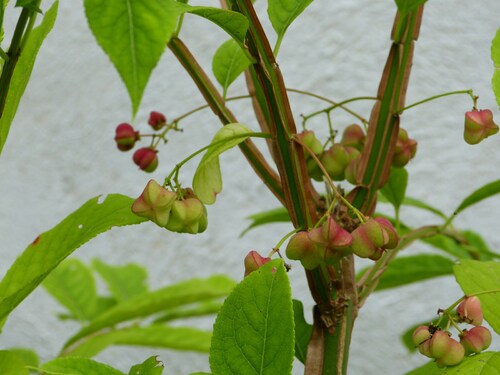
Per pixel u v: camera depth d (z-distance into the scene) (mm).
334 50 785
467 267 351
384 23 771
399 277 510
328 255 310
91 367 321
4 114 340
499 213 766
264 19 804
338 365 337
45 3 914
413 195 769
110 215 344
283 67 798
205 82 367
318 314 342
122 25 226
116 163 894
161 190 323
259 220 511
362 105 771
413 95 753
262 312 285
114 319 492
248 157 357
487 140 754
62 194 919
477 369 315
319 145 380
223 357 286
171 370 859
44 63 920
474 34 733
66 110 917
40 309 919
